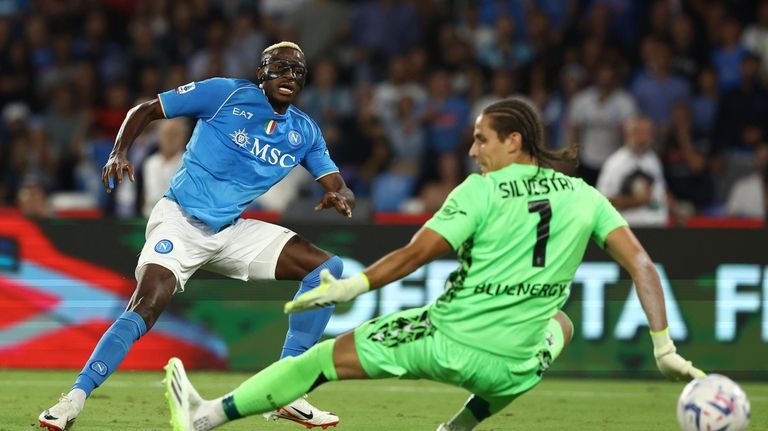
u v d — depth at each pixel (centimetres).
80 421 2339
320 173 2328
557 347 1822
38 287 3344
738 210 4728
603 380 3353
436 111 5150
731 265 3394
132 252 3359
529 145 1709
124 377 3177
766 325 3391
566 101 5116
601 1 5609
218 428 2306
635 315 3381
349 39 5719
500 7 5741
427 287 3366
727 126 5131
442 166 4812
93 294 3353
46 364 3334
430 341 1673
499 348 1664
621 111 4819
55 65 5634
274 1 6088
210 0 5812
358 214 3666
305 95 5331
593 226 1722
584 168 4841
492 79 5453
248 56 5566
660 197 3916
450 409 2702
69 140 5353
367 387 3089
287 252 2288
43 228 3356
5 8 6222
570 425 2486
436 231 1636
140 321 2097
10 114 5512
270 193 4566
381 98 5306
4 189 5081
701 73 5416
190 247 2206
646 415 2669
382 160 5038
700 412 1681
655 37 5422
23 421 2322
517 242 1659
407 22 5638
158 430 2244
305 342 2309
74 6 5897
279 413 2209
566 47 5391
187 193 2220
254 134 2231
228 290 3366
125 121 2169
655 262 3381
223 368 3353
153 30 5750
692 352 3381
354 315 3356
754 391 3158
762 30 5653
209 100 2208
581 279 3378
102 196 4700
